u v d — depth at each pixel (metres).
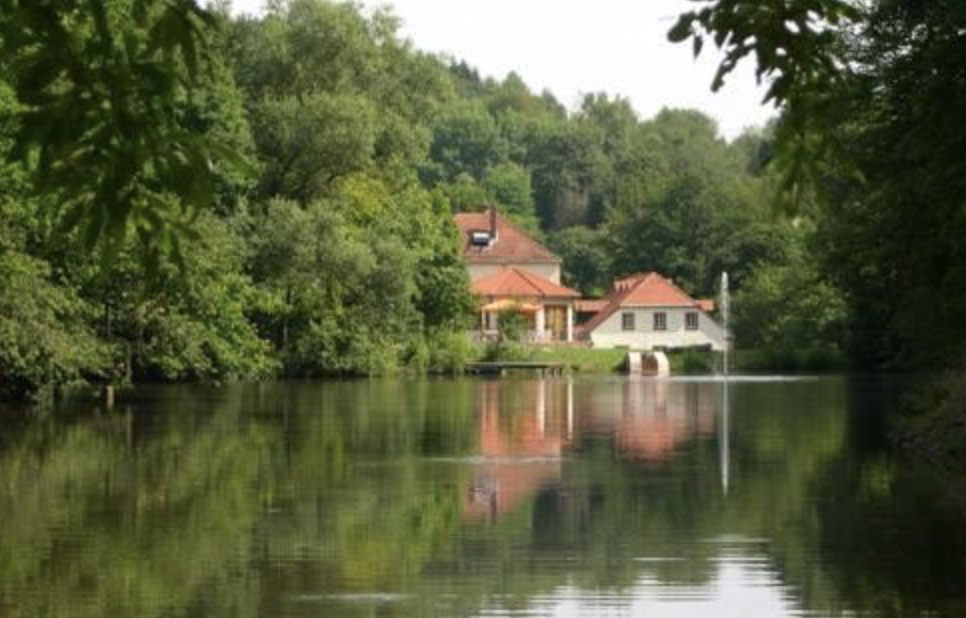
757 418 38.59
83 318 40.50
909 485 22.48
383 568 15.12
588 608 13.07
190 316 45.84
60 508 19.61
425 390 55.41
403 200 73.38
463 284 76.75
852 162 6.69
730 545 16.64
